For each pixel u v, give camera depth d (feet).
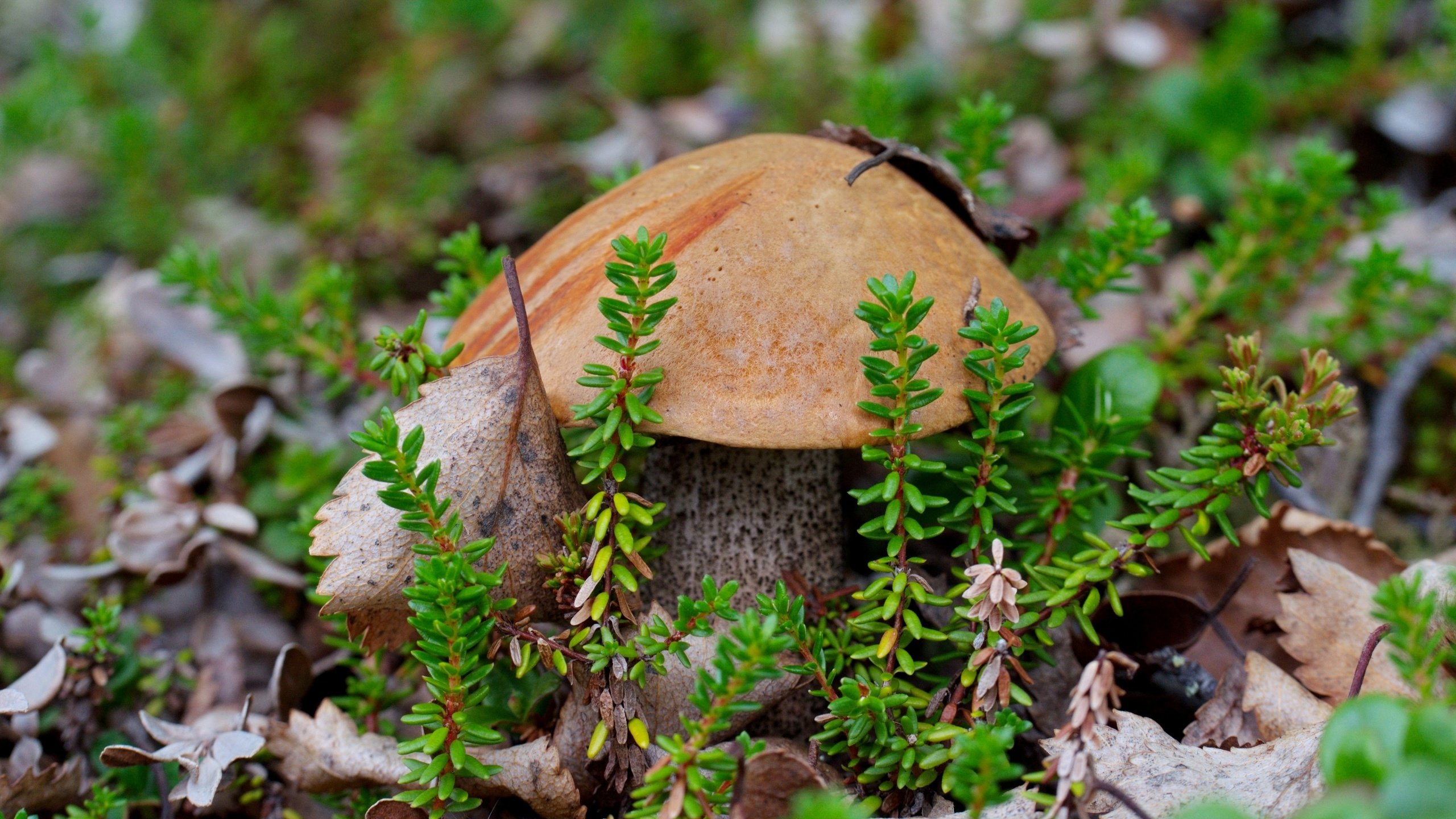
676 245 1.30
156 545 1.54
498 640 1.29
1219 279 1.55
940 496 1.43
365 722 1.40
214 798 1.39
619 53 2.31
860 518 1.49
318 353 1.51
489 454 1.27
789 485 1.38
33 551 1.58
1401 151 1.99
